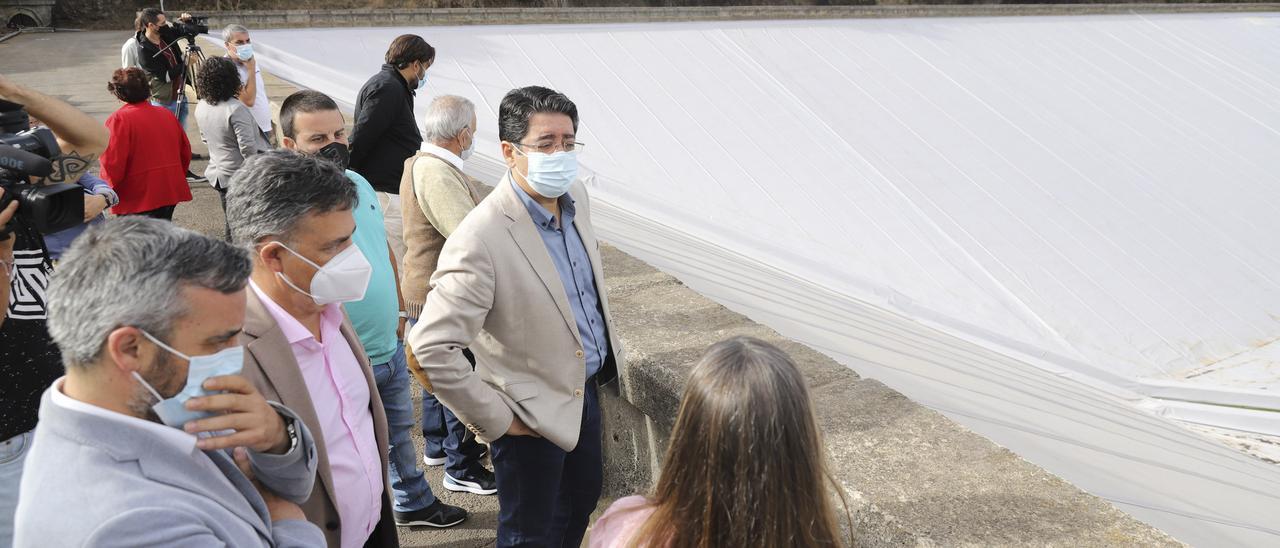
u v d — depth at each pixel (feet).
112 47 65.98
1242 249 71.72
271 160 6.47
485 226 7.96
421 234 11.21
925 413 8.98
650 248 25.43
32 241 6.81
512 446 8.47
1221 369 56.44
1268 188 80.38
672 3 107.24
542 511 8.72
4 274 6.63
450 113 10.89
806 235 58.03
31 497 4.20
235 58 24.56
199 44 47.73
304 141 11.22
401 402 10.78
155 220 4.69
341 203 6.53
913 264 58.49
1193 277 66.90
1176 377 54.75
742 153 66.90
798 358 10.33
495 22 83.10
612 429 11.48
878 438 8.43
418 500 11.10
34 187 6.28
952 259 60.39
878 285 52.90
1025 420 18.49
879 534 6.99
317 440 6.36
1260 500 20.21
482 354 8.39
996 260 62.23
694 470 4.40
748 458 4.21
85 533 4.09
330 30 67.31
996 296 58.08
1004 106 84.33
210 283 4.50
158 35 29.09
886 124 77.05
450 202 10.71
